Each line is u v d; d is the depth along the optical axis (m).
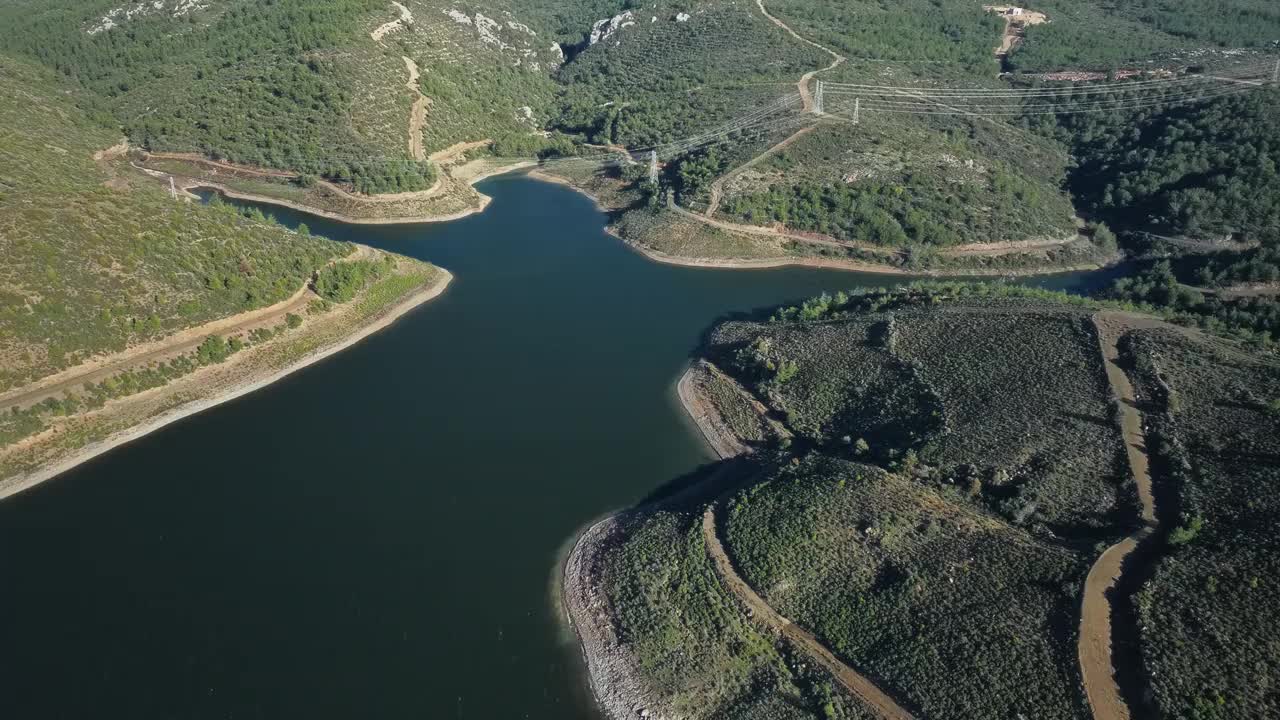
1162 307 149.12
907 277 181.25
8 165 155.25
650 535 97.25
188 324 129.38
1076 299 138.12
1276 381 99.50
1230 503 82.50
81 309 121.44
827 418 117.38
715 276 179.75
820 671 79.00
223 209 157.00
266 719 77.44
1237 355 107.88
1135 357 108.19
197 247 139.62
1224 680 67.12
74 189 143.38
